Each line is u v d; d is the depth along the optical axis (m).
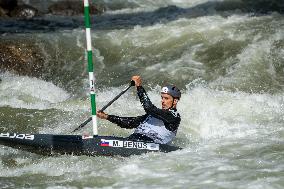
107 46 50.25
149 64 46.22
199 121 32.94
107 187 22.95
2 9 62.62
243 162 25.00
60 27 57.34
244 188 21.86
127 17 61.53
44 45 49.50
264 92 39.03
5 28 56.59
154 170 24.47
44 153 27.92
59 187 23.12
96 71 46.16
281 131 30.23
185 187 22.30
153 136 27.97
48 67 46.84
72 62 47.78
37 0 69.81
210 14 57.16
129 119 28.62
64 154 27.72
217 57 45.69
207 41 48.78
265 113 33.94
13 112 35.19
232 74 42.34
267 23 51.16
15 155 27.97
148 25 55.31
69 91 42.69
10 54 46.69
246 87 39.94
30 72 45.81
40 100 39.25
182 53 47.38
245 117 33.47
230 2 60.41
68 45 50.25
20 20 61.03
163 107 28.31
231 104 35.03
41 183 23.78
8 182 24.03
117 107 35.94
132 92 39.91
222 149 27.28
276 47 45.66
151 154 26.94
